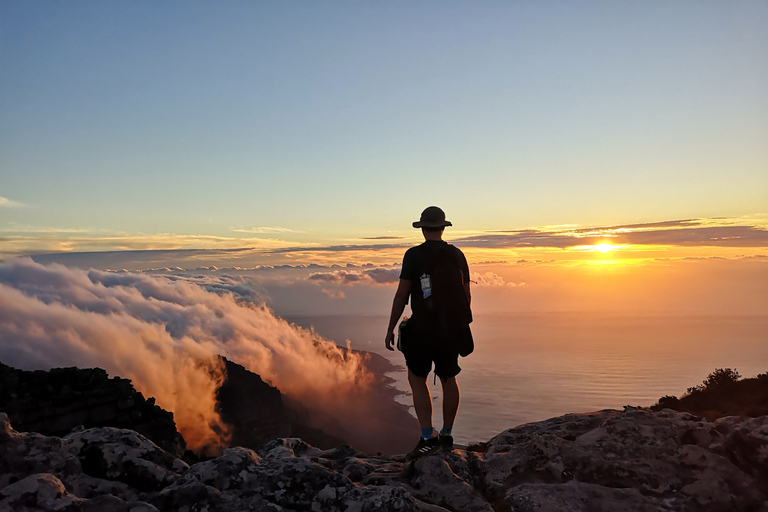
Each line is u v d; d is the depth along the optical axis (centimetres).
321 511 334
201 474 356
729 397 1748
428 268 457
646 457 418
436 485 388
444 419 461
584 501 364
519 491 380
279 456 445
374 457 516
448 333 447
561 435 493
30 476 313
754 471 400
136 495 354
